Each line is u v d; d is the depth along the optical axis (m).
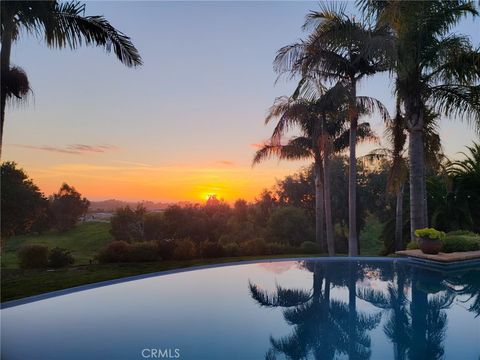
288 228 21.20
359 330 5.15
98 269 11.42
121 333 5.04
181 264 12.98
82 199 27.34
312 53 12.64
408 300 6.78
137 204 21.97
